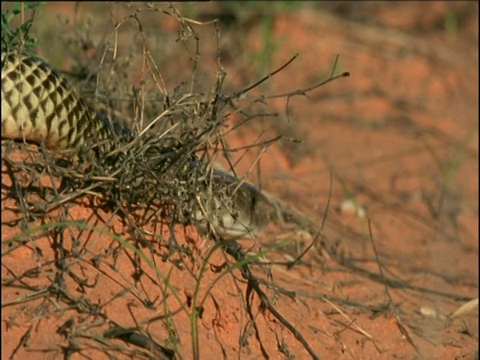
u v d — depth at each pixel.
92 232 8.33
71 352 7.57
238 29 18.19
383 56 18.45
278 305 9.06
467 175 15.01
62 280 7.96
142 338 7.88
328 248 11.47
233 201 9.36
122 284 8.20
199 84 10.39
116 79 10.74
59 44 12.38
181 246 8.58
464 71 18.25
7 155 8.43
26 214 8.11
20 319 7.69
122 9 15.90
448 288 11.73
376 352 9.35
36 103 8.61
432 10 20.27
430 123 16.47
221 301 8.54
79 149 8.58
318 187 13.89
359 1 19.73
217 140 8.90
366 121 16.23
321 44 18.42
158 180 8.40
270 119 14.62
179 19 9.39
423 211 13.96
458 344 10.09
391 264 12.10
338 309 9.55
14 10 9.74
